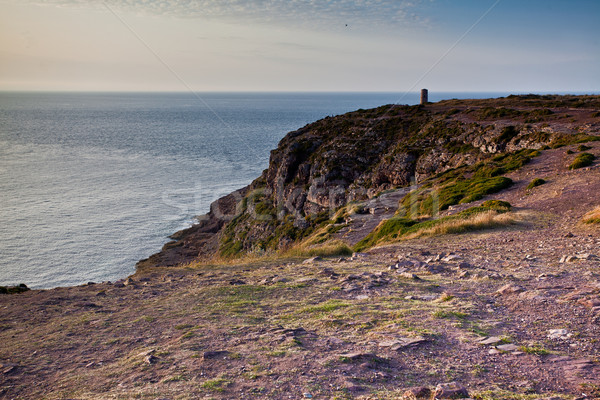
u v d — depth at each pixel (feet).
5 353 21.72
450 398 13.47
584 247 42.39
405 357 17.57
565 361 16.69
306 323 23.02
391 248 54.90
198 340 21.12
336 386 15.11
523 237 52.47
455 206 85.76
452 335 19.84
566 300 24.14
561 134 120.37
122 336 23.34
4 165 411.34
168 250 195.21
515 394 13.94
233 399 14.40
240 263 52.70
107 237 215.72
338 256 55.11
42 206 270.46
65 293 35.60
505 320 21.99
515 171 101.40
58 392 16.56
